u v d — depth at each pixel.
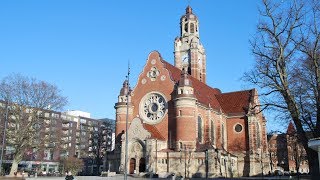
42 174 100.56
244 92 104.00
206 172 74.44
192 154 76.50
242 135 96.69
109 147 161.00
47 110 78.25
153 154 75.75
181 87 80.94
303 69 42.72
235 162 92.69
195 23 114.88
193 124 79.31
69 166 121.19
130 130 79.06
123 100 88.31
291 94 37.88
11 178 66.00
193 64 110.00
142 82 88.38
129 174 74.06
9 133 73.94
